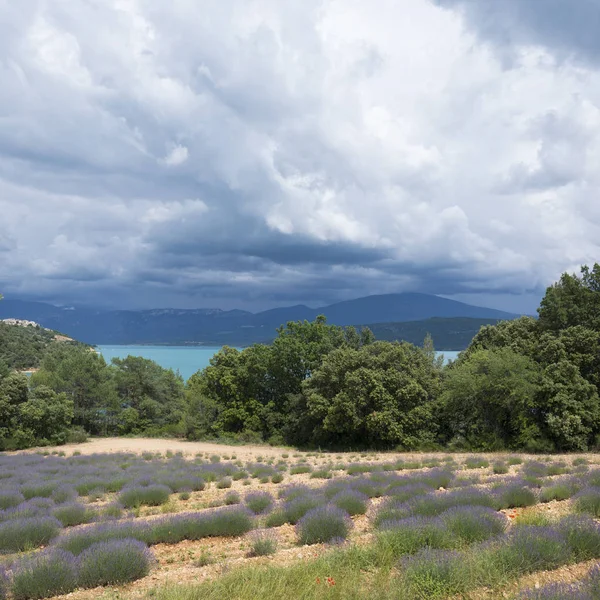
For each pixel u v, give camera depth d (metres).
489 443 37.00
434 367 46.94
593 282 40.56
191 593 7.10
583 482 15.03
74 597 8.13
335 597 6.70
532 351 39.00
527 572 7.21
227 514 13.20
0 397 48.22
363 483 18.17
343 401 43.31
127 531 11.80
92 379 61.72
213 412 59.38
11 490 19.83
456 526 9.41
